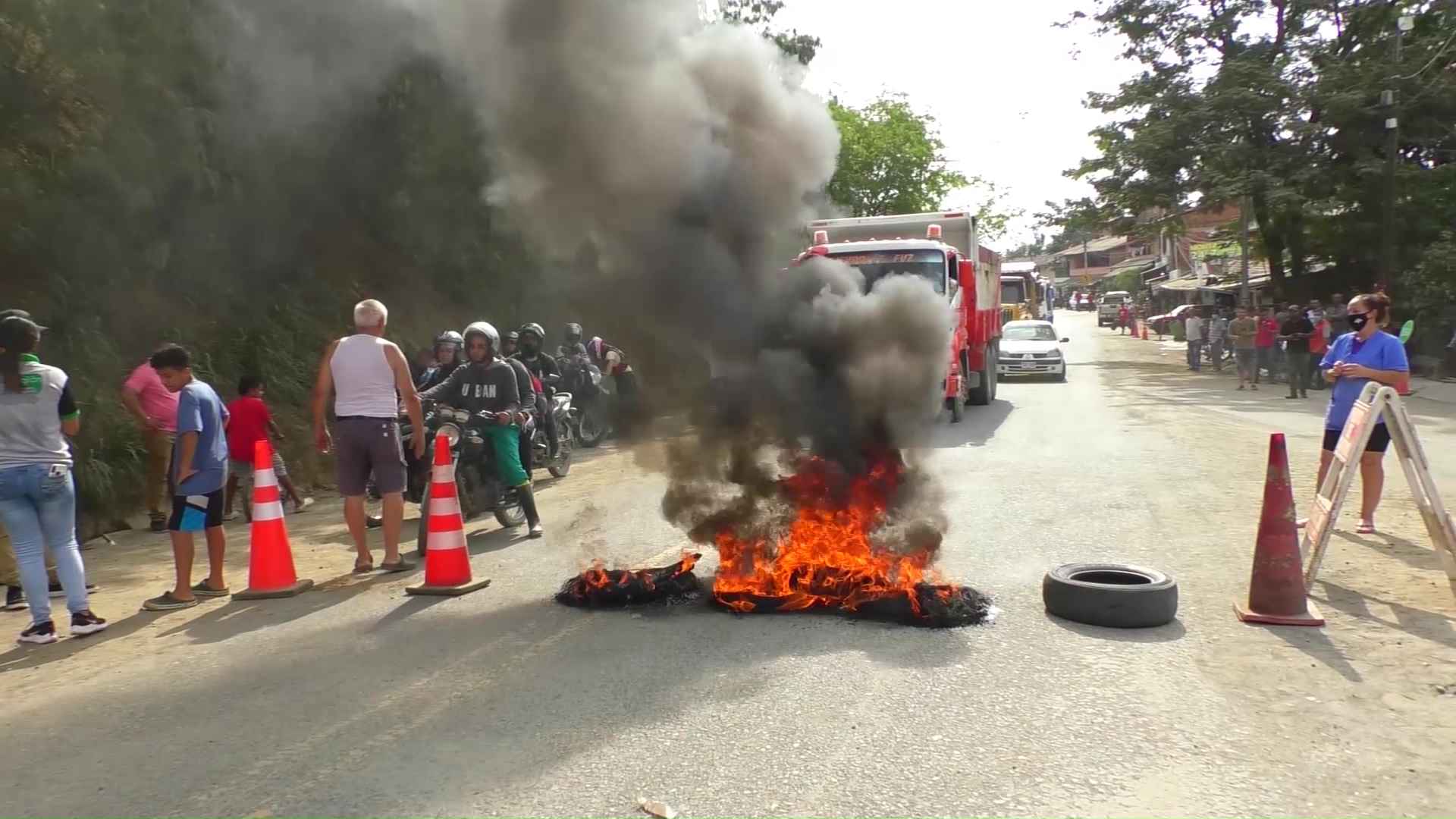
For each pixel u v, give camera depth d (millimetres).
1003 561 6793
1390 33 27812
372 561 7648
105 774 3955
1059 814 3385
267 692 4797
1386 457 11320
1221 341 27312
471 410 8203
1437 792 3498
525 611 6016
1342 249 28859
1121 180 30719
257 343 12516
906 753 3871
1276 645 5035
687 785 3654
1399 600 5770
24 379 5617
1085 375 26625
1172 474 10242
